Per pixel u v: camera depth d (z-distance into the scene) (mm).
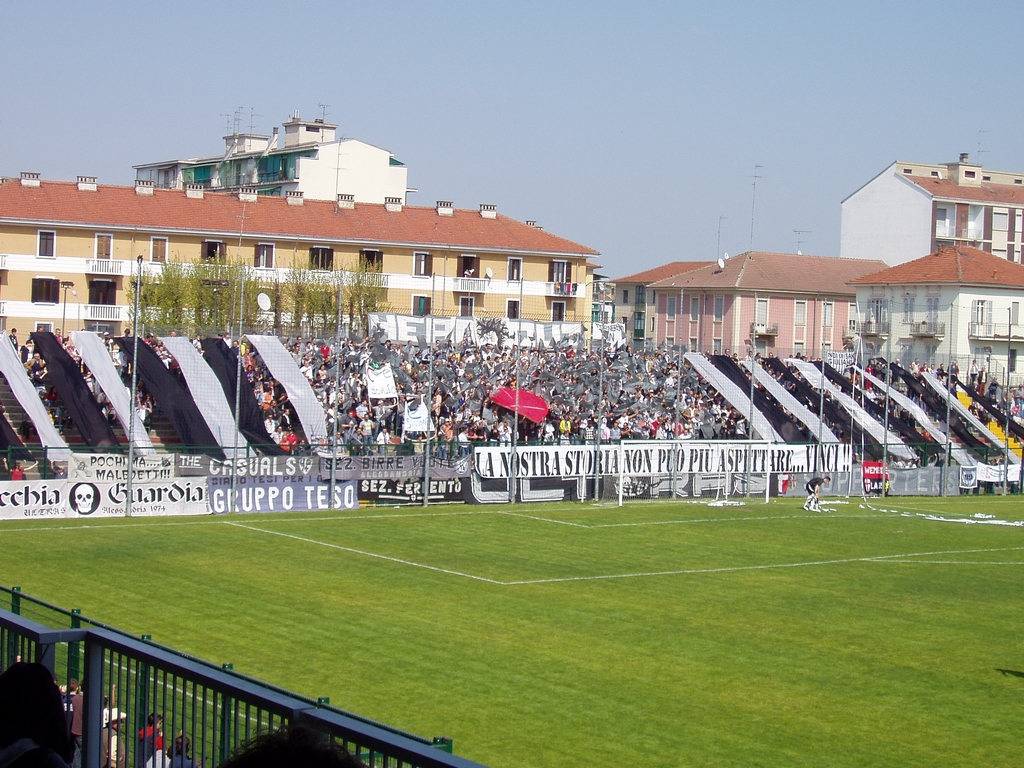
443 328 69812
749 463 59188
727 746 20344
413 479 51781
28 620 11453
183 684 10523
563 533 45281
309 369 60594
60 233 84562
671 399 65500
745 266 113500
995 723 22281
